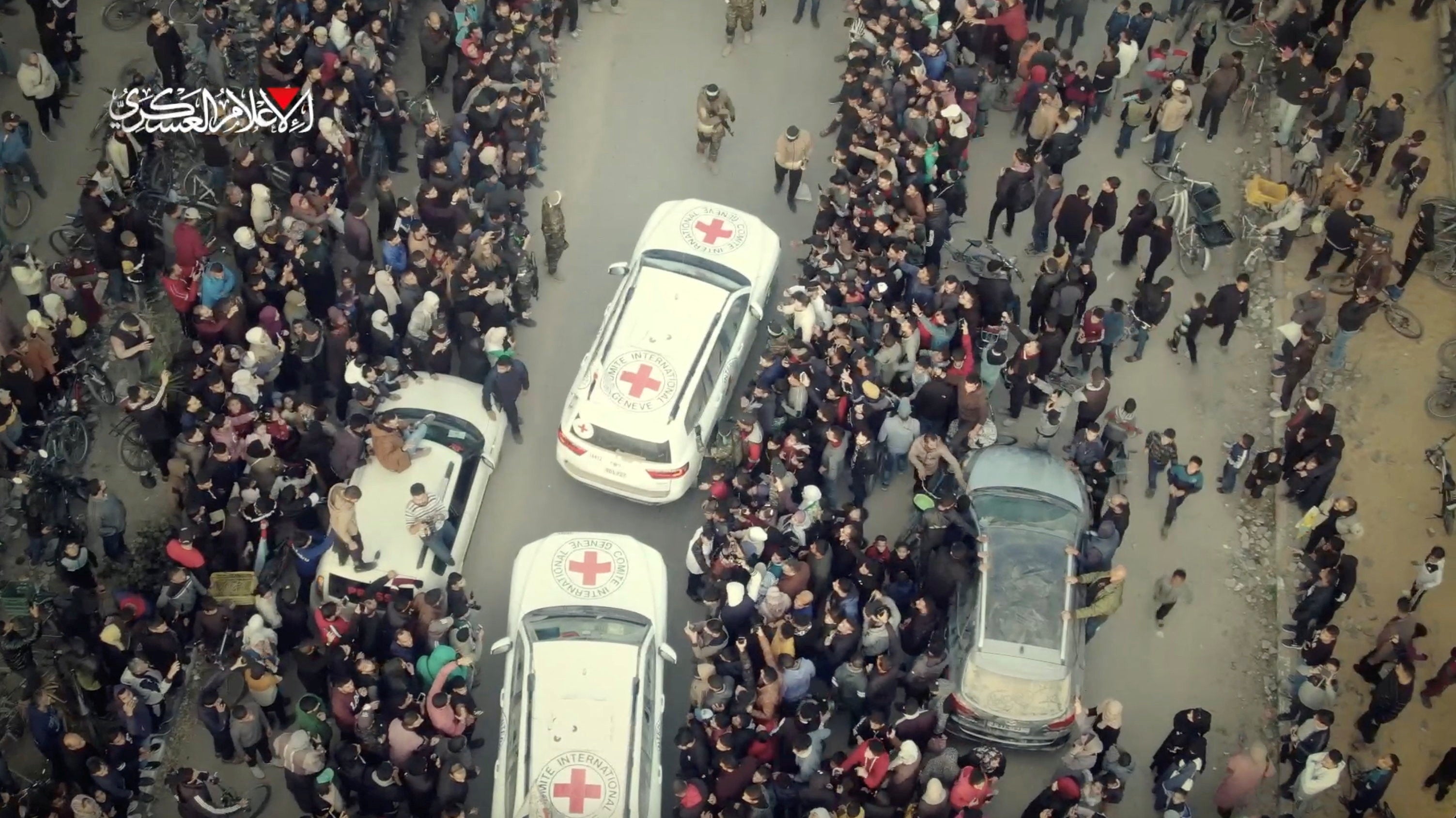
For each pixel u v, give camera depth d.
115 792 18.50
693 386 21.73
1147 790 20.36
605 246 25.34
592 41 28.17
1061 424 23.50
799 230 25.70
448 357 22.16
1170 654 21.64
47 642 20.39
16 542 21.69
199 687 20.47
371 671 18.50
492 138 24.08
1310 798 19.84
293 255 21.98
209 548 20.17
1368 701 21.23
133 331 21.81
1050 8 28.50
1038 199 24.44
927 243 23.30
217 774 19.95
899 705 19.14
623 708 18.83
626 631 19.78
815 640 19.45
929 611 19.45
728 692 18.59
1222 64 25.88
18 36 27.27
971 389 21.31
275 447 20.75
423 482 21.05
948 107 24.17
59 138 25.92
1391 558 22.64
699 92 27.47
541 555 20.70
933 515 20.50
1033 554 20.42
